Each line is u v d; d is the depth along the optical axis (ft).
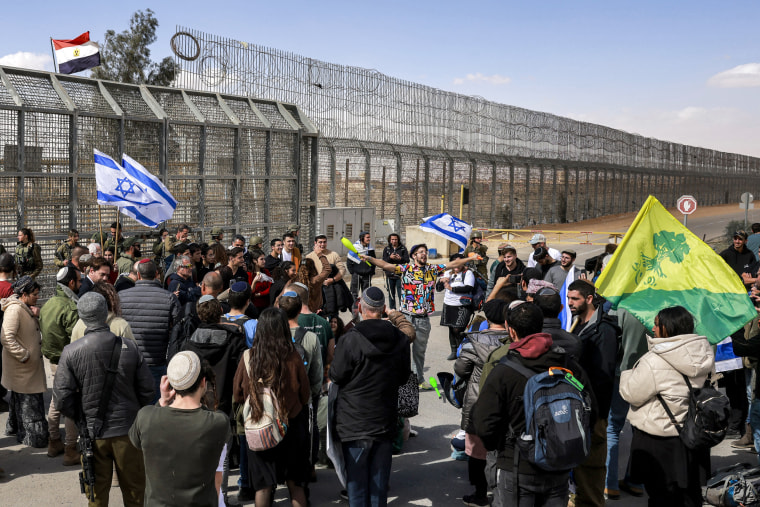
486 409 13.07
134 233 46.96
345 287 30.35
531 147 143.33
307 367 17.17
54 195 43.14
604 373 16.07
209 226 53.98
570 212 169.48
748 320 17.72
